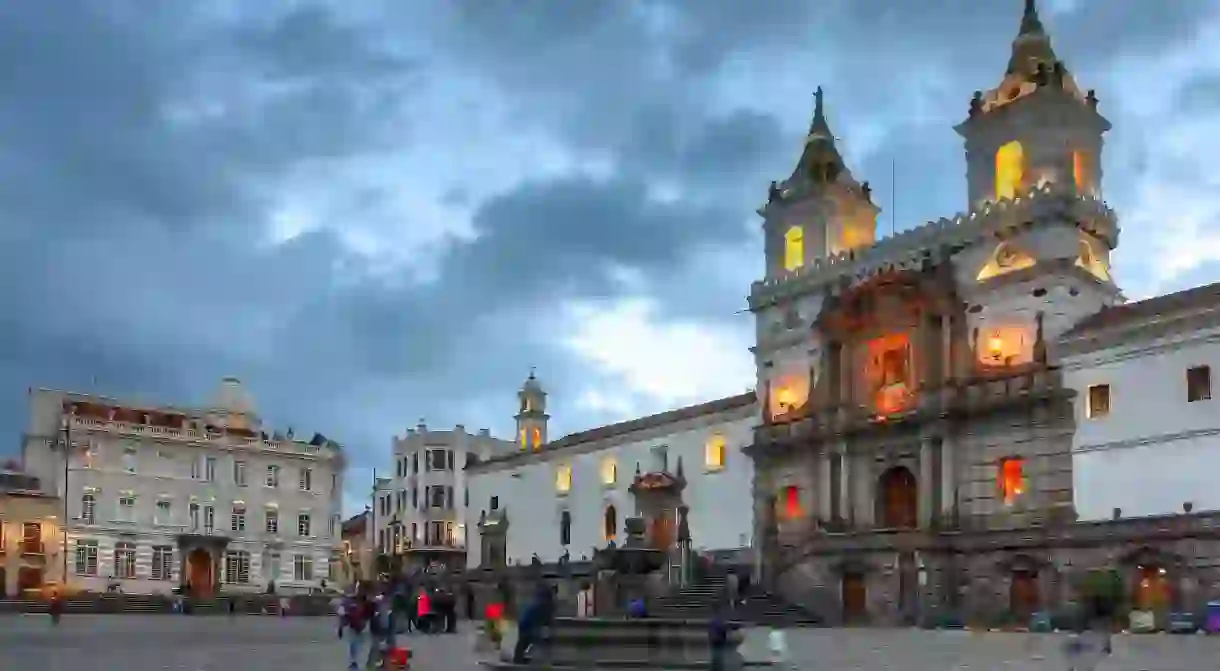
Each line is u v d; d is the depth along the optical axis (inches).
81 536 4606.3
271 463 5201.8
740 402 3622.0
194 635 2273.6
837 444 3230.8
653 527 3799.2
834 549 2913.4
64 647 1795.0
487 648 1689.2
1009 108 3041.3
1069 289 2864.2
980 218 3029.0
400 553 5477.4
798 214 3550.7
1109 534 2539.4
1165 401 2576.3
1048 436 2780.5
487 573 4121.6
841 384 3262.8
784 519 3366.1
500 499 4537.4
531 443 5123.0
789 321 3496.6
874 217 3587.6
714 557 3528.5
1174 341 2578.7
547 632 1278.3
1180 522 2421.3
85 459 4677.7
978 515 2883.9
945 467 2952.8
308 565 5246.1
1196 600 2377.0
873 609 2810.0
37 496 4515.3
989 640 2087.8
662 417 3917.3
